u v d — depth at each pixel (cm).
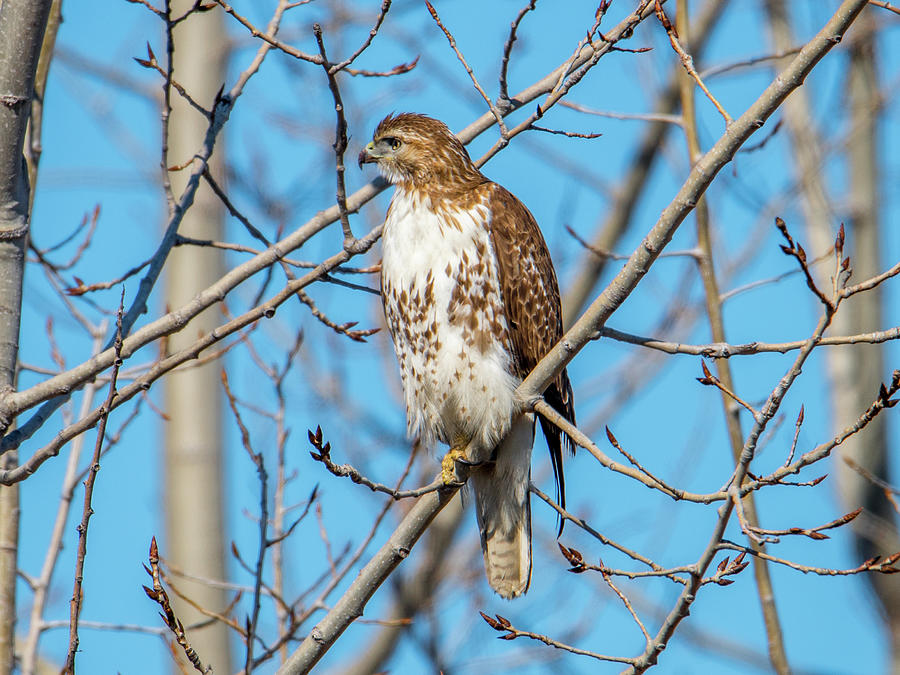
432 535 1689
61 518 1077
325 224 1009
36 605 1048
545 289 1106
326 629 908
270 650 987
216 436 1584
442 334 1075
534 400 938
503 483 1084
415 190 1105
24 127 880
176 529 1546
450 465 1079
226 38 1733
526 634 820
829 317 724
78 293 995
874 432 1755
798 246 714
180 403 1582
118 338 794
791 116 1794
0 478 873
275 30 997
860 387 1772
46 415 892
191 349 916
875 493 1742
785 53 1288
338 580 1046
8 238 890
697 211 1285
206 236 1650
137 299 930
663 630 802
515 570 1075
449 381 1074
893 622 1725
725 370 1246
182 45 1723
